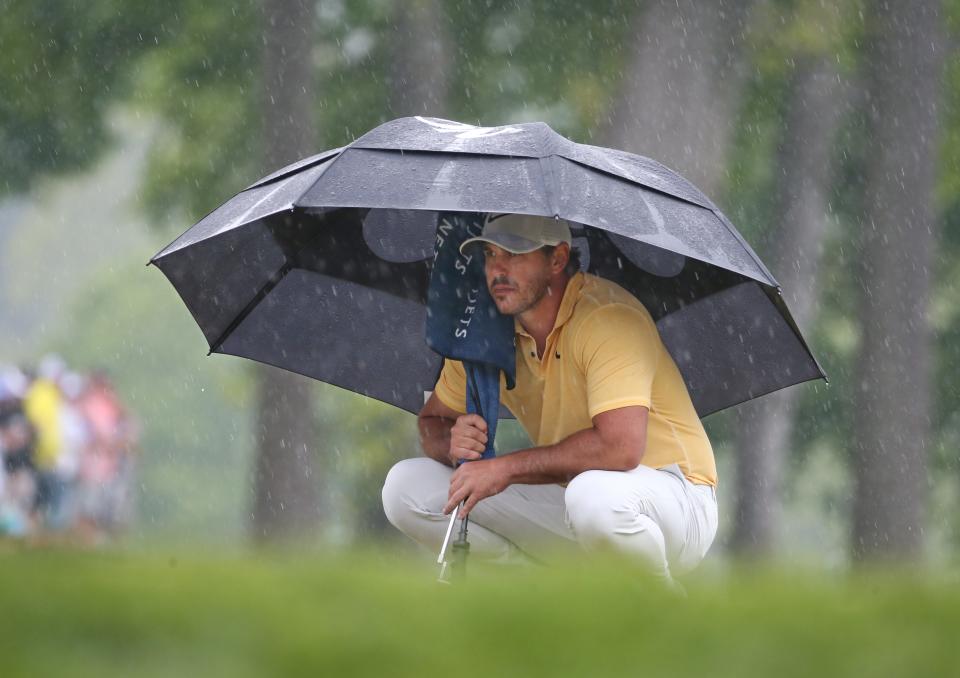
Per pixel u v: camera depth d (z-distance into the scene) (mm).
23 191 66000
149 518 167875
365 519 74125
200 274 18047
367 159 15656
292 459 60000
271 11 57062
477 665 4934
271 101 57125
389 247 18484
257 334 18734
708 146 54219
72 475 49625
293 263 18500
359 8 62969
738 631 5762
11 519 47062
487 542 17125
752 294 18047
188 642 5078
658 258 18266
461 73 62906
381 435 72688
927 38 59938
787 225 68562
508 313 16375
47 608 5582
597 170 15891
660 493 15766
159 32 62969
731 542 72812
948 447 76000
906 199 60469
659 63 53469
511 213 15406
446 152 15688
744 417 72500
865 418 61469
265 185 16703
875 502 61062
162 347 172750
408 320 18781
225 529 169750
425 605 6090
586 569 7910
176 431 171250
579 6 61906
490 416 16719
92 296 173250
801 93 67375
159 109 65000
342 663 4848
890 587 7426
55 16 62688
